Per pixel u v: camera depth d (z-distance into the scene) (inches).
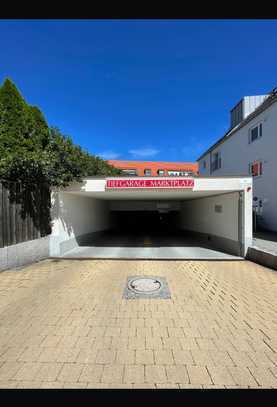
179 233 785.6
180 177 390.0
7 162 301.0
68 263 339.9
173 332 151.3
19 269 301.4
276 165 565.9
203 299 207.6
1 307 187.3
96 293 218.8
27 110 399.9
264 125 613.9
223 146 868.0
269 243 414.3
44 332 149.6
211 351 131.0
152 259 367.6
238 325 161.8
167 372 113.4
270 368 117.6
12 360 121.7
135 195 494.6
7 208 289.1
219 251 442.3
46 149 371.6
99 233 689.0
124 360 122.0
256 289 235.3
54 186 383.2
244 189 387.5
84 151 516.1
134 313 178.2
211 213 532.4
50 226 385.4
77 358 123.4
